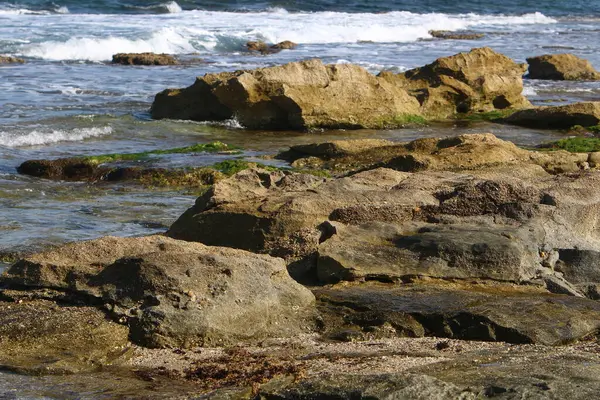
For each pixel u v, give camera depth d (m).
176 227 14.72
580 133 30.80
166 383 9.21
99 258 11.56
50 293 11.03
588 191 15.05
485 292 12.45
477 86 35.72
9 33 49.94
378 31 61.12
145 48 49.72
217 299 10.77
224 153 25.38
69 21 57.50
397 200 14.23
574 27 74.69
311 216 13.81
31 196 20.41
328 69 32.66
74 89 36.59
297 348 10.45
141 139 28.31
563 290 13.02
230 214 14.03
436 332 11.18
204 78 32.19
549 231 14.22
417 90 35.62
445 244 12.96
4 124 28.41
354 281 12.68
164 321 10.43
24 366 9.45
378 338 10.98
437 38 62.19
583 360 9.36
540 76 46.19
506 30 70.44
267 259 11.67
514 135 30.30
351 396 7.70
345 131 31.77
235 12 70.56
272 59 48.25
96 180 22.55
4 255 15.37
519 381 8.10
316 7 75.88
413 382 7.82
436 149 23.34
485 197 14.47
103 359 9.87
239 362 9.87
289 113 31.77
